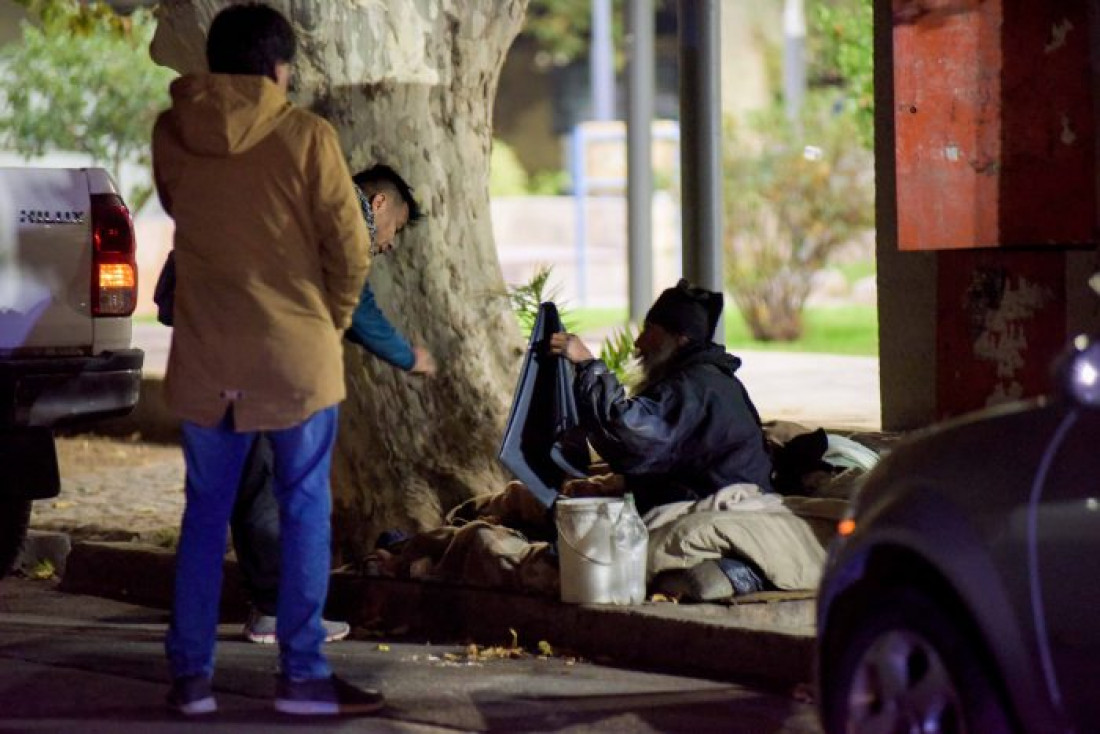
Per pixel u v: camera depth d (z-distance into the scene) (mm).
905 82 11711
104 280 12258
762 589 10188
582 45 61125
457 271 12062
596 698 9047
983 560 6598
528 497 11328
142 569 12219
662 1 58719
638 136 25156
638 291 25312
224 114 8078
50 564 13273
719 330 12312
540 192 55969
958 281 12773
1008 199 11695
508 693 9141
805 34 47156
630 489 10953
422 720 8609
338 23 11750
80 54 29406
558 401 10555
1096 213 11547
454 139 12117
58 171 12164
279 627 8469
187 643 8461
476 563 10742
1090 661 6293
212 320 8125
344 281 8227
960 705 6707
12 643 10398
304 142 8125
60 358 12086
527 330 13328
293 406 8148
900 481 7059
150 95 29781
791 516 10305
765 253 28719
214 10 11641
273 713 8633
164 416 19453
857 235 28609
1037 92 11602
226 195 8102
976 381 12719
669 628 9742
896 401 14094
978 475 6734
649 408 10367
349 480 12062
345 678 9453
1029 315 12422
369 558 11352
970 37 11656
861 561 7188
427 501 11875
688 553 10188
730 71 49594
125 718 8539
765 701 8977
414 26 11898
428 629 10836
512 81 61969
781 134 28844
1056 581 6391
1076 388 6316
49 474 11977
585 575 10094
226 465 8320
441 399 11930
